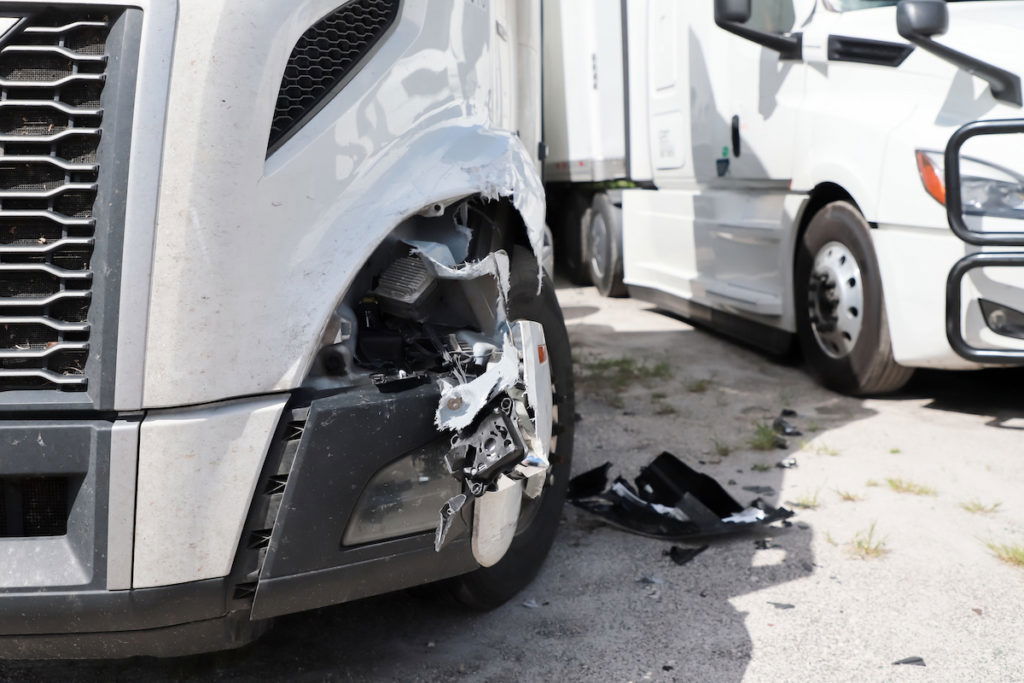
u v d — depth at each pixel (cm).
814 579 337
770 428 498
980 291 452
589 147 895
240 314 223
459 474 247
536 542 330
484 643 299
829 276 548
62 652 228
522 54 416
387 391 242
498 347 265
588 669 283
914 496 405
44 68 217
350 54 243
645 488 407
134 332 216
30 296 219
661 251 781
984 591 326
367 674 282
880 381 525
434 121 265
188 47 217
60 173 217
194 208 217
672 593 329
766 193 612
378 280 259
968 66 454
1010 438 470
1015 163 443
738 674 279
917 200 472
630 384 595
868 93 520
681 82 723
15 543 222
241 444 223
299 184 230
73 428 216
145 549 218
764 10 606
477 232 278
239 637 239
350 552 239
